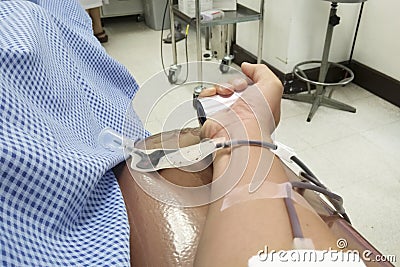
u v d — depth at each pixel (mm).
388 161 1429
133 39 2746
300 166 522
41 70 501
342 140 1559
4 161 347
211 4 1928
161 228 416
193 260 368
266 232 340
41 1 779
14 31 518
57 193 386
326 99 1806
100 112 613
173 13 2076
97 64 719
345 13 1853
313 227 354
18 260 316
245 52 2197
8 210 341
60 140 434
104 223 417
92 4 2438
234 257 319
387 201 1245
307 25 1805
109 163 475
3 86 406
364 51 1934
